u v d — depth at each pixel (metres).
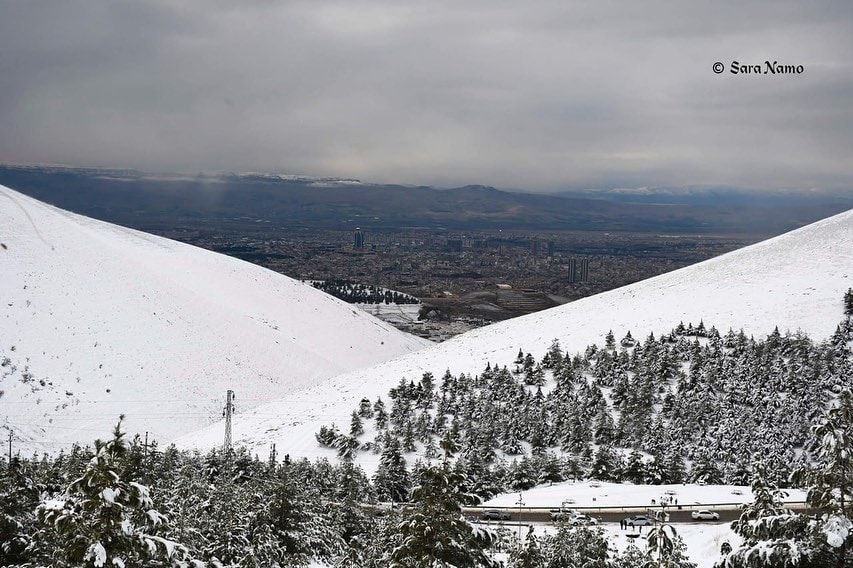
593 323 135.00
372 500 72.75
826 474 20.89
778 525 21.45
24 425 116.69
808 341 100.88
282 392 160.75
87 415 125.69
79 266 180.50
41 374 134.25
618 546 51.34
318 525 48.88
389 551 25.50
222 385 154.00
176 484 59.81
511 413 95.19
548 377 108.69
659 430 86.69
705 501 65.44
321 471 78.19
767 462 78.44
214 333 176.00
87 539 19.53
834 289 128.88
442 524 23.33
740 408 90.19
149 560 20.73
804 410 85.62
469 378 109.19
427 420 98.00
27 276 167.12
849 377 89.94
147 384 143.75
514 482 78.88
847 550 20.80
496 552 39.91
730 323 119.88
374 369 143.25
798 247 164.12
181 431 128.38
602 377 103.31
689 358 104.19
